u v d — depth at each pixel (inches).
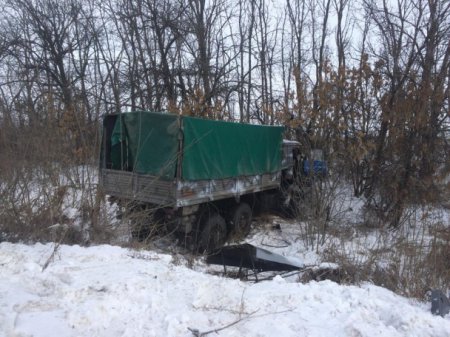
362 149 511.2
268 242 430.3
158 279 187.3
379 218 493.7
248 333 141.6
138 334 135.3
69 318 140.7
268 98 796.0
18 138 286.0
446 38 535.8
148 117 360.8
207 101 709.9
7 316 136.9
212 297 169.8
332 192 473.1
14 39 866.8
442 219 465.7
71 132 320.2
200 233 376.2
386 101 540.1
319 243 414.3
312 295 180.1
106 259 217.8
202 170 364.2
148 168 357.7
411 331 153.3
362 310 167.9
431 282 247.9
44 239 257.3
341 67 516.4
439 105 515.2
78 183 299.6
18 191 270.1
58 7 985.5
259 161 451.2
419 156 516.1
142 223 319.0
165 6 776.9
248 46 886.4
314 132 495.8
